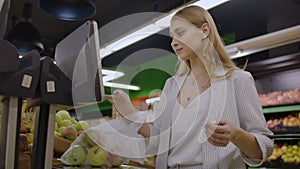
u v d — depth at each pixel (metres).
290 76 3.82
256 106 1.06
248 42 3.64
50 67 0.83
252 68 3.98
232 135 0.90
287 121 3.72
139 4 3.96
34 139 0.87
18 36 3.43
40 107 0.86
